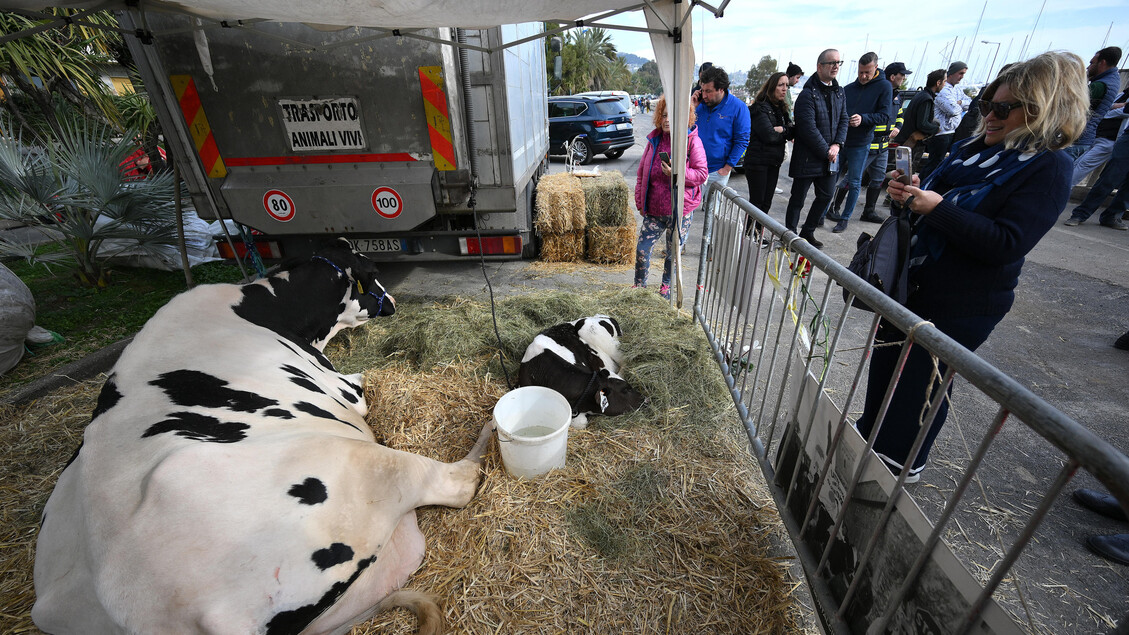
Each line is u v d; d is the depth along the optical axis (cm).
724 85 441
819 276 495
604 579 177
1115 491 71
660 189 384
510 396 233
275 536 138
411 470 184
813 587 164
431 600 161
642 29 279
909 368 187
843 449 149
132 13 300
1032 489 234
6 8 209
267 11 232
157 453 143
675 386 282
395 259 415
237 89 321
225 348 202
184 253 373
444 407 259
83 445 150
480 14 238
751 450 242
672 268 393
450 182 351
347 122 330
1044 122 148
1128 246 568
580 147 1260
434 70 313
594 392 252
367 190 339
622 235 528
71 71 633
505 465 214
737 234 274
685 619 165
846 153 586
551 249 546
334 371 264
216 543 131
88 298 435
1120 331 379
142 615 125
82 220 426
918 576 114
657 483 217
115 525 129
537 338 287
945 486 235
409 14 235
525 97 475
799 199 528
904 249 175
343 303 297
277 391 195
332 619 156
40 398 303
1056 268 501
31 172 407
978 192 166
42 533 143
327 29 292
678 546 190
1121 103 662
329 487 155
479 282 487
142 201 442
